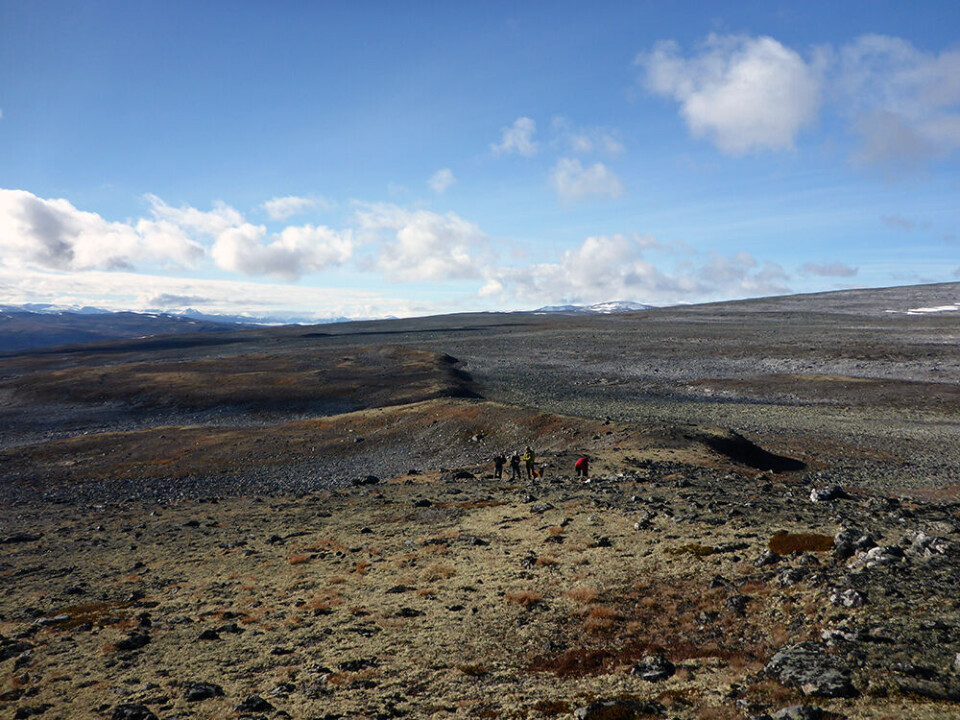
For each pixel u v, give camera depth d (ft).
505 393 365.20
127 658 59.82
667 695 42.39
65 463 233.35
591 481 129.39
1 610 77.97
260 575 85.35
